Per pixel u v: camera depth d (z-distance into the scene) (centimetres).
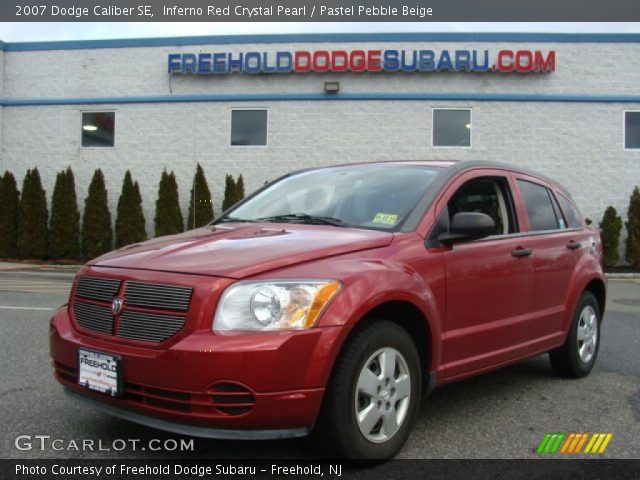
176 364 277
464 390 465
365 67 1630
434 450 339
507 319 411
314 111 1661
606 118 1622
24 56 1778
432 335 343
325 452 302
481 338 385
